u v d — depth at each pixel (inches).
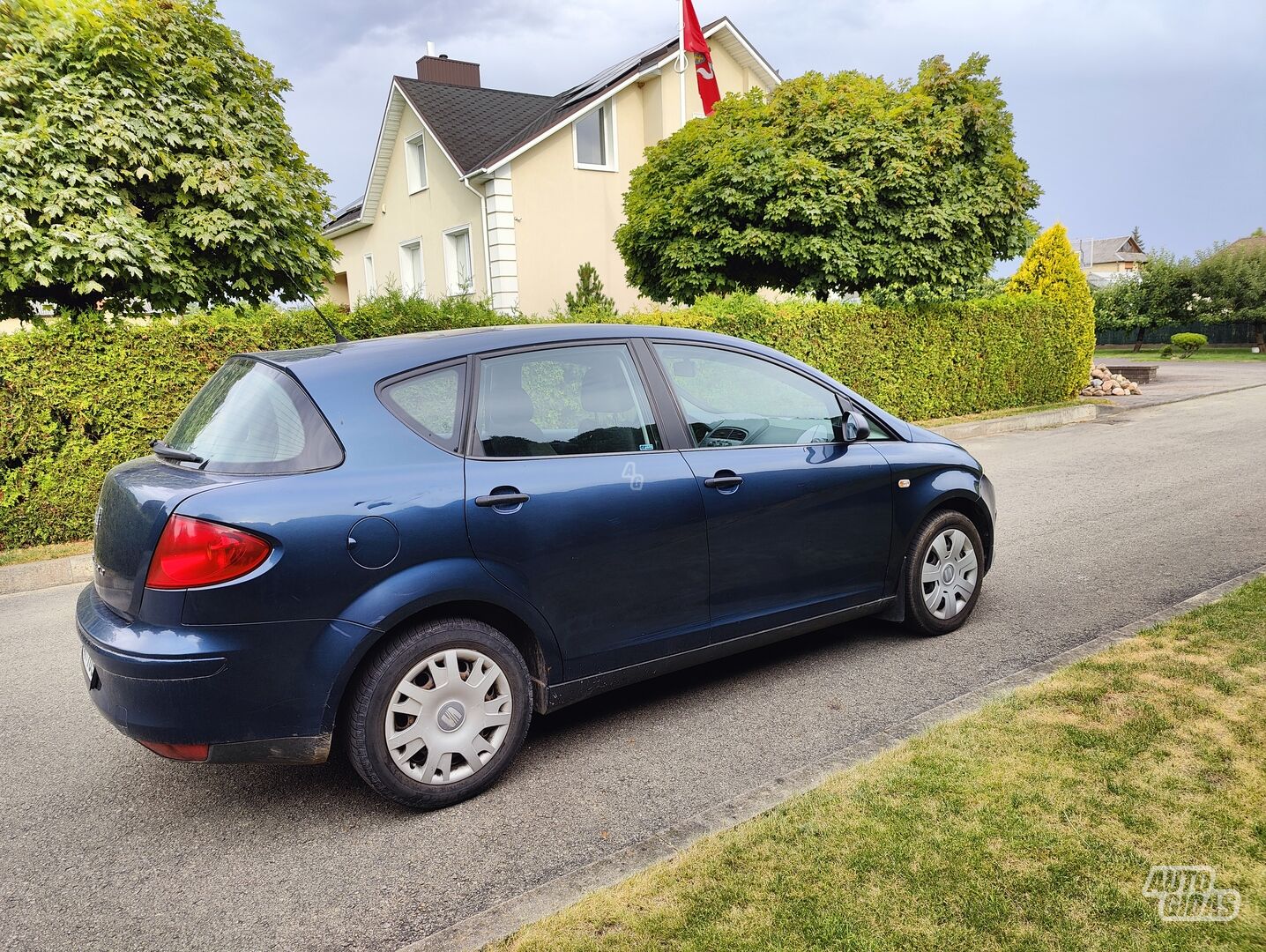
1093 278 2046.0
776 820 102.7
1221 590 175.6
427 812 117.9
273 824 116.6
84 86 303.9
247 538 103.7
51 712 160.6
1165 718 119.3
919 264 506.6
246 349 323.6
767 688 151.9
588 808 115.3
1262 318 1323.8
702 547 137.6
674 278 550.6
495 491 119.1
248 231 344.2
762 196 502.0
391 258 900.0
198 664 102.4
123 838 114.8
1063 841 93.9
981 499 176.6
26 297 331.6
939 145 499.2
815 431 157.9
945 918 83.4
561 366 132.6
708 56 689.6
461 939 87.5
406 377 120.7
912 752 116.3
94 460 302.8
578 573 125.8
